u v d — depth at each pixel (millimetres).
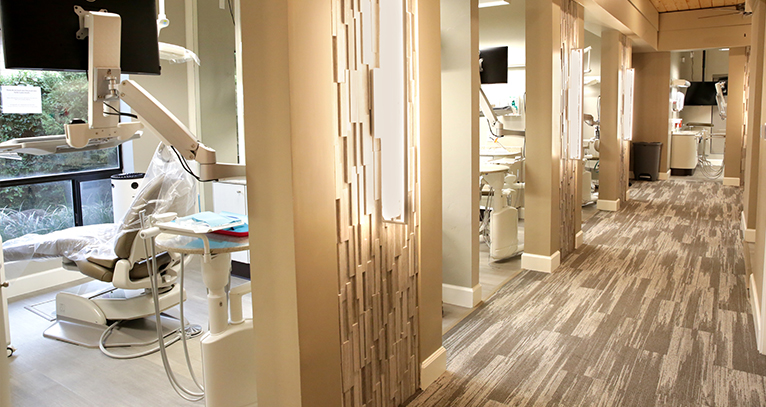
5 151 2230
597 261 5109
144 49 2059
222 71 4871
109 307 3520
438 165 2797
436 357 2865
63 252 3480
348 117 2094
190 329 3539
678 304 3928
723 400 2615
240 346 2455
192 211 4566
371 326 2340
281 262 1946
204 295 4215
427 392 2736
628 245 5688
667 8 8641
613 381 2816
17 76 4305
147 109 2008
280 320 1995
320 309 2037
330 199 2033
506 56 6125
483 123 7715
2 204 4363
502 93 7645
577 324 3582
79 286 4520
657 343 3270
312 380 2027
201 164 2107
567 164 5160
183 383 2881
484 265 5035
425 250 2725
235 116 4828
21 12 1789
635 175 10539
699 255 5234
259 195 1971
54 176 4629
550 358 3092
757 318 3361
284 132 1848
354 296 2225
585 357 3098
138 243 3209
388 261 2422
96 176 4910
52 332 3525
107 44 1894
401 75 2215
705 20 8719
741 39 8531
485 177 4945
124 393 2783
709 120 12875
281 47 1800
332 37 1985
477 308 3912
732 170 9469
